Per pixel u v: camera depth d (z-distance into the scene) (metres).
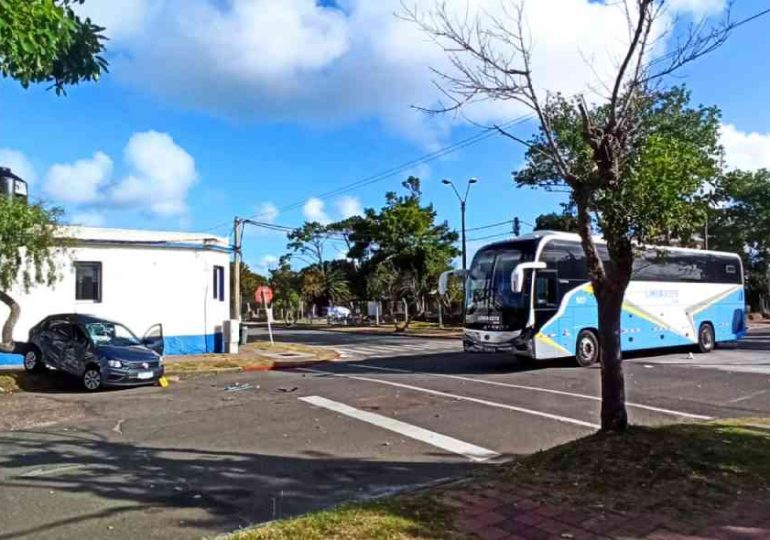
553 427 9.66
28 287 17.53
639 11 6.28
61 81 8.54
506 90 6.83
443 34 6.96
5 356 20.06
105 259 21.97
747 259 53.91
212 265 24.23
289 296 74.31
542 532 4.73
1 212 15.75
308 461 7.79
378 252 46.88
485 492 5.64
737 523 4.83
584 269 18.36
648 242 6.48
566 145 7.66
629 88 6.52
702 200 6.38
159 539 5.15
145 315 22.64
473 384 14.52
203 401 12.98
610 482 5.67
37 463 7.82
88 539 5.16
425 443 8.73
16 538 5.20
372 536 4.61
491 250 18.16
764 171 48.72
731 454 6.30
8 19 6.57
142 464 7.71
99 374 14.98
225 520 5.63
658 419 10.09
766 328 41.62
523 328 16.97
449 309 49.56
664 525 4.82
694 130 20.84
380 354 24.45
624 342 19.58
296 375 17.62
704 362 18.73
